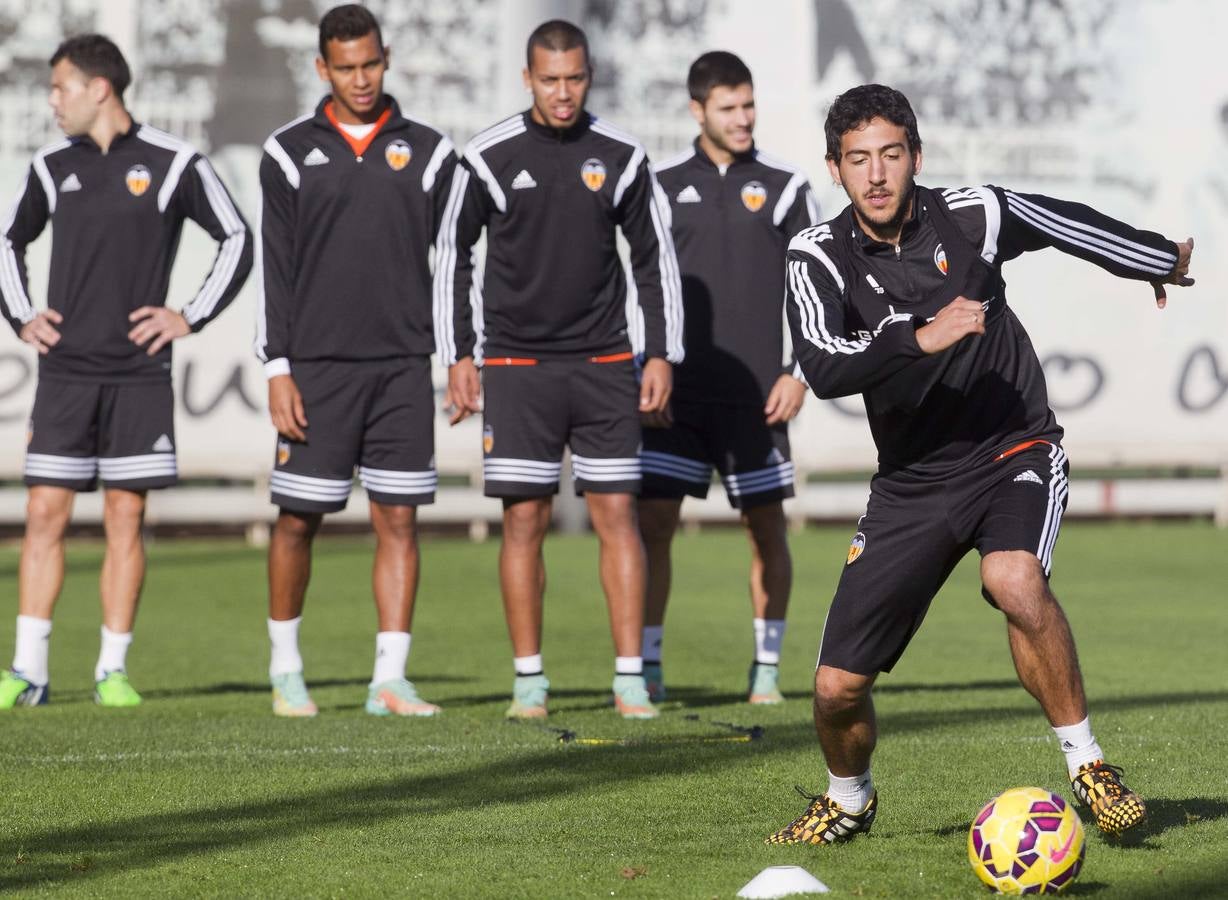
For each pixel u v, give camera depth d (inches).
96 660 1223.5
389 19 1988.2
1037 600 525.3
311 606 1524.4
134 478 977.5
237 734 818.2
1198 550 1937.7
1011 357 548.7
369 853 550.6
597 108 2027.6
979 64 2081.7
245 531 2145.7
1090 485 2206.0
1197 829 566.3
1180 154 2113.7
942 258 541.6
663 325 901.2
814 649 1246.3
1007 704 922.1
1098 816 533.0
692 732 812.6
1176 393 2129.7
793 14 2041.1
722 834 575.8
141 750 765.9
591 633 1343.5
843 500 2167.8
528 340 887.7
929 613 1462.8
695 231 968.3
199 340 1980.8
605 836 573.9
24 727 851.4
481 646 1275.8
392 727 841.5
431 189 900.0
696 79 973.8
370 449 911.7
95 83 962.1
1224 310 2127.2
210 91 1972.2
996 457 542.6
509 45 2004.2
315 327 896.3
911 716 863.1
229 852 554.9
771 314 973.2
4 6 1939.0
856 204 535.8
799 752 745.6
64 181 969.5
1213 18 2111.2
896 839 563.2
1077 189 2103.8
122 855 551.8
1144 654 1166.3
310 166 888.3
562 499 2181.3
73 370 973.8
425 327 908.0
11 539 2087.8
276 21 1978.3
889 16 2062.0
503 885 502.6
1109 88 2102.6
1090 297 2110.0
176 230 986.7
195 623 1417.3
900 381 533.0
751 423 965.2
